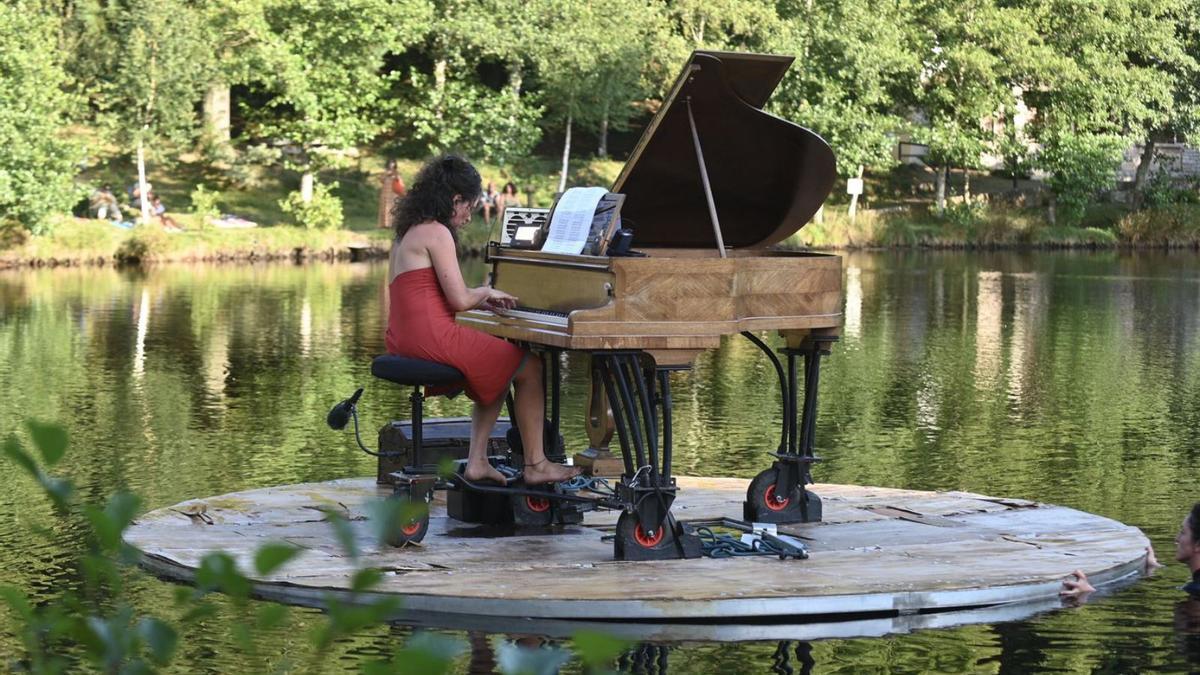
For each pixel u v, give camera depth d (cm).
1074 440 937
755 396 1153
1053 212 3797
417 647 128
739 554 577
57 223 2655
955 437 950
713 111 596
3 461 823
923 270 2788
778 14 3684
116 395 1115
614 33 3372
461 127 3334
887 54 3528
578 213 582
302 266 2748
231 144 3291
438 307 577
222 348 1444
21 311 1803
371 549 575
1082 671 445
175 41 2894
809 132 587
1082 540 612
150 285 2245
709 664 450
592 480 643
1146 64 4091
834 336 630
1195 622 502
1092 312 1909
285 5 3120
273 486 744
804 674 441
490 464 643
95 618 152
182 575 543
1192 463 851
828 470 829
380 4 3125
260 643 459
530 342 610
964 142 3644
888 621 504
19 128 2556
